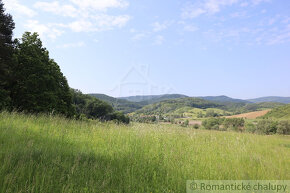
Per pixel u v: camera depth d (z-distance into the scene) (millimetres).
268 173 4438
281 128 36938
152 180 3496
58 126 7641
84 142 6086
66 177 3234
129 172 3633
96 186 2949
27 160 3545
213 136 9555
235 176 4152
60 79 27312
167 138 7391
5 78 19656
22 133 5711
